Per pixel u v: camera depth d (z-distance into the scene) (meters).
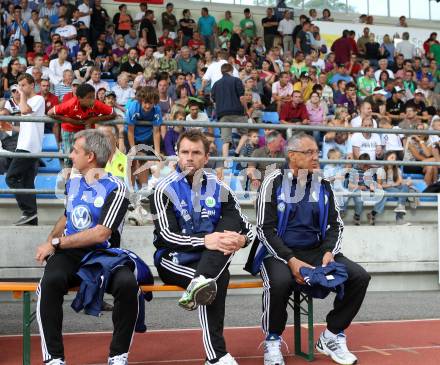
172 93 13.73
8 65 13.91
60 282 4.63
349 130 8.20
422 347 5.77
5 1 16.97
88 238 4.74
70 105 7.18
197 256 4.91
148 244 7.86
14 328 6.39
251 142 10.04
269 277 5.12
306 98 15.09
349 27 20.25
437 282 8.91
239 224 5.14
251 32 19.67
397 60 19.05
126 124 7.54
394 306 7.69
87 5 17.28
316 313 7.34
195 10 20.39
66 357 5.33
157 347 5.68
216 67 13.81
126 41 17.81
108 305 7.03
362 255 8.52
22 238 7.51
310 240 5.40
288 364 5.24
